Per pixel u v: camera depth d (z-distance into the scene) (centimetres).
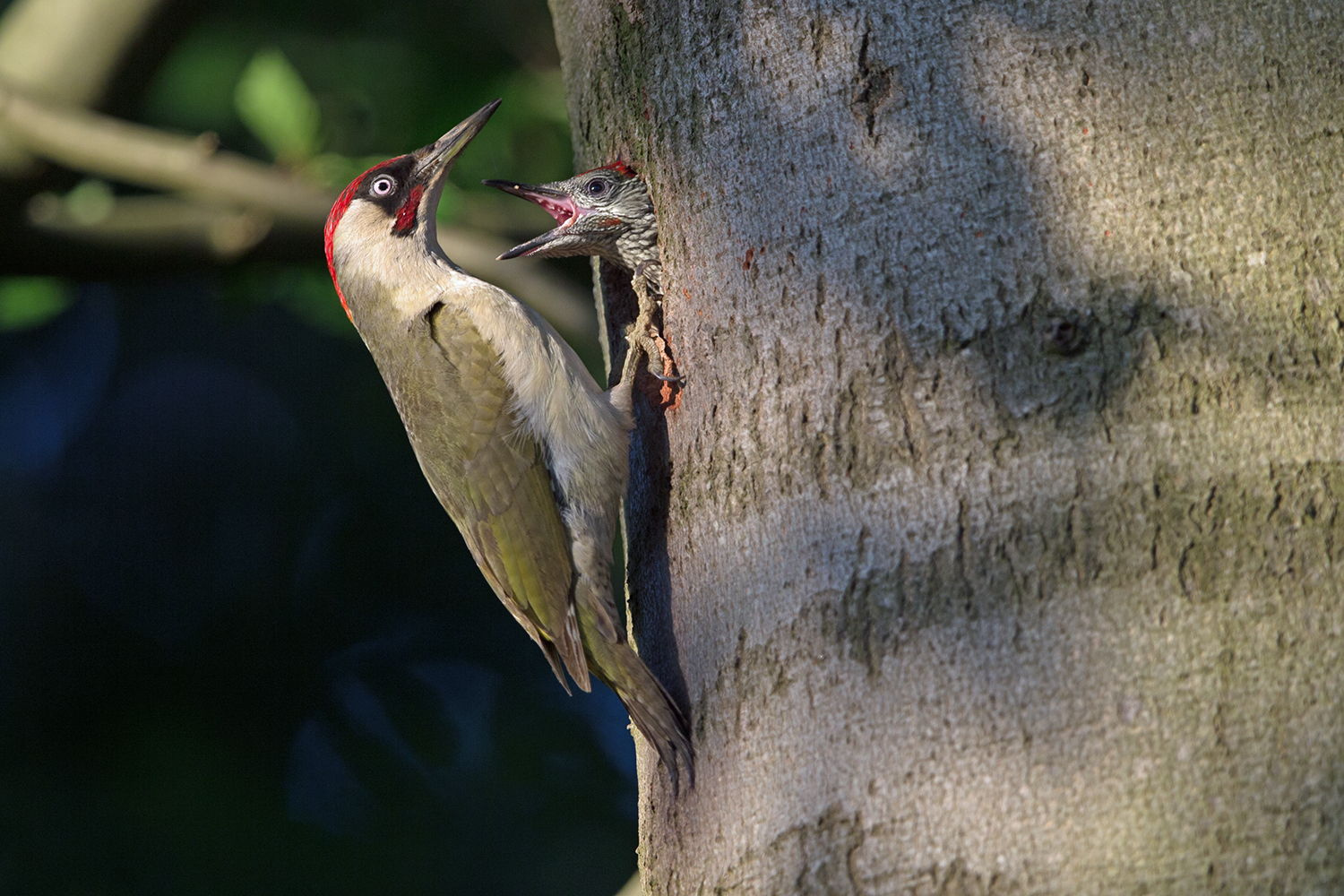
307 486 1631
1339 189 527
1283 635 482
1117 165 534
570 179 721
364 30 1220
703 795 552
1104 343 517
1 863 1394
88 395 1695
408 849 1443
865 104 575
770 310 578
